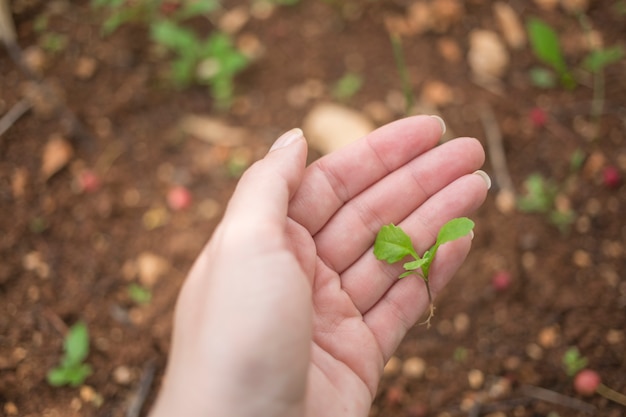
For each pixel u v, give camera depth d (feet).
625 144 1.43
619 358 1.24
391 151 1.07
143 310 1.28
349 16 1.56
